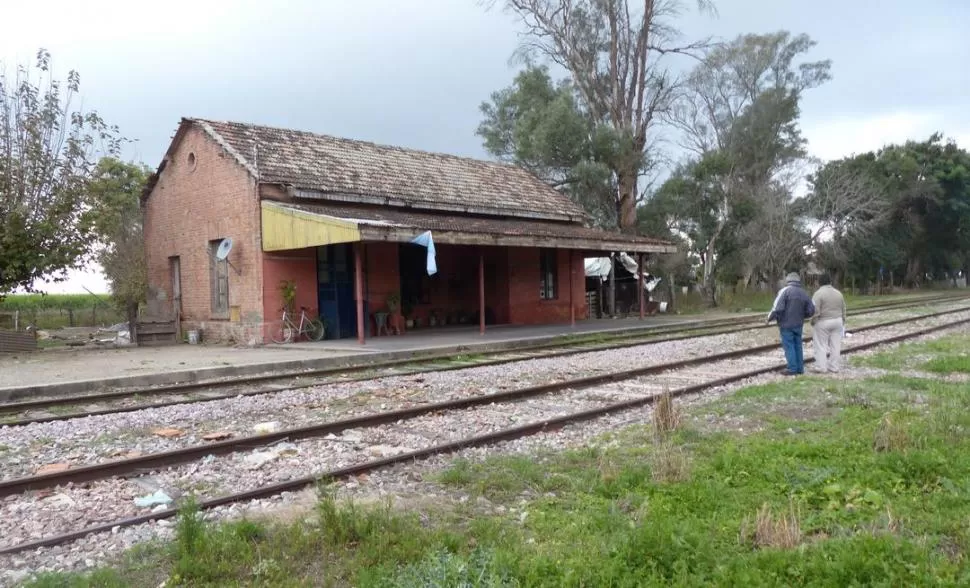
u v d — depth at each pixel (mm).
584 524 4688
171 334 21156
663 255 35406
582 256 29203
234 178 19141
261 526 4707
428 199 21969
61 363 15336
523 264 26031
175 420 9000
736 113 47312
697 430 7410
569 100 33531
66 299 44656
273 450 7203
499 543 4410
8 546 4711
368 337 20125
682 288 44625
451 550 4355
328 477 5945
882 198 47906
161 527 4973
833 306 11844
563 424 8172
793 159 46938
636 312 32781
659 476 5625
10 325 28281
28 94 19281
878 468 5551
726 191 36562
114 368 14016
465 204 23141
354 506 4852
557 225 26531
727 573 3764
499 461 6383
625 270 33469
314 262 19531
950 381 10242
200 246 20625
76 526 5117
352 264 20531
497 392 10492
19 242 19031
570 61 33781
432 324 24250
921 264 66375
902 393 9164
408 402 10023
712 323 25031
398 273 21688
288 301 18812
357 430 8086
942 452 5852
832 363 11906
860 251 53812
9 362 15812
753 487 5371
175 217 21656
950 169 56219
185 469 6598
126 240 25562
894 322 21609
